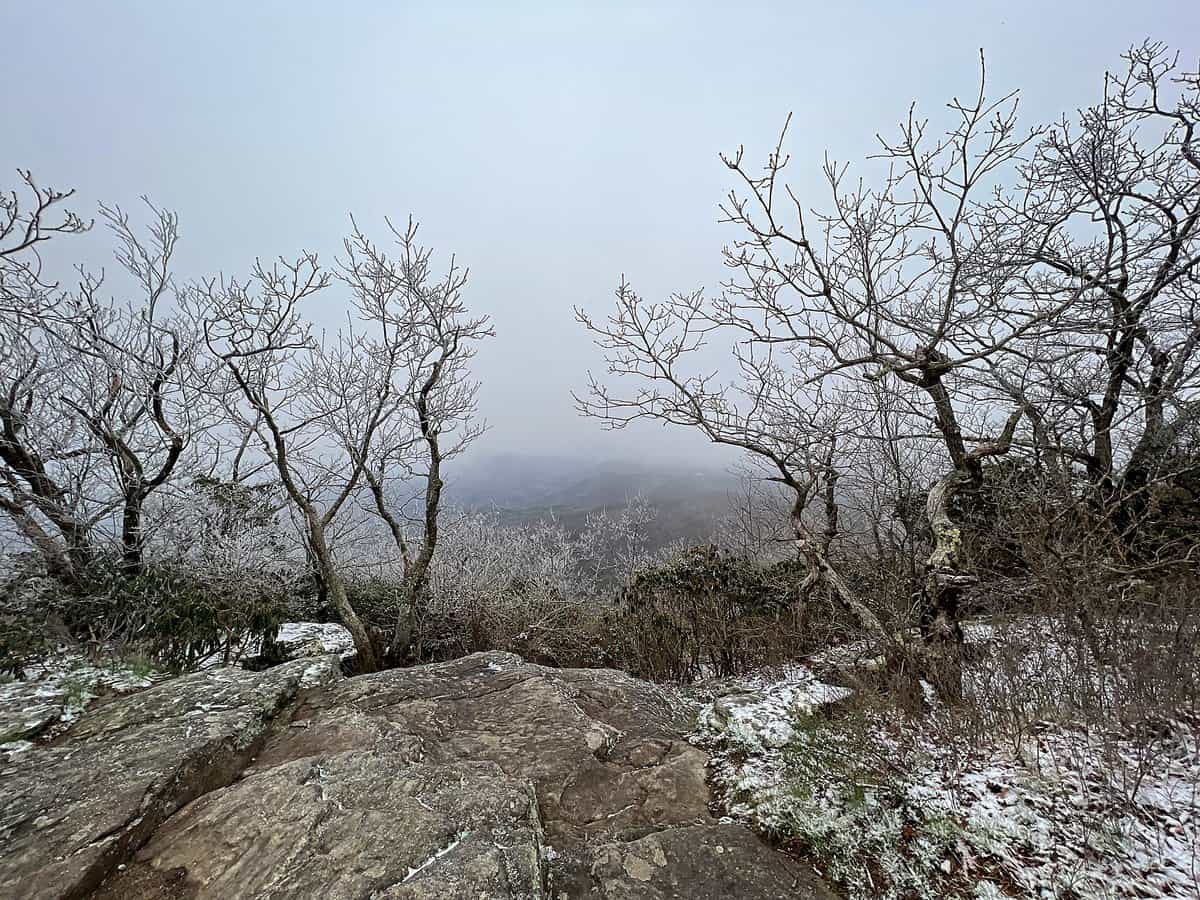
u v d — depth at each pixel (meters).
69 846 2.46
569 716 4.11
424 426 6.98
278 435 6.36
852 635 5.60
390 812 2.62
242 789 2.86
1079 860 2.58
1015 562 5.66
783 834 2.88
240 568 6.80
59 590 5.47
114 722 3.73
